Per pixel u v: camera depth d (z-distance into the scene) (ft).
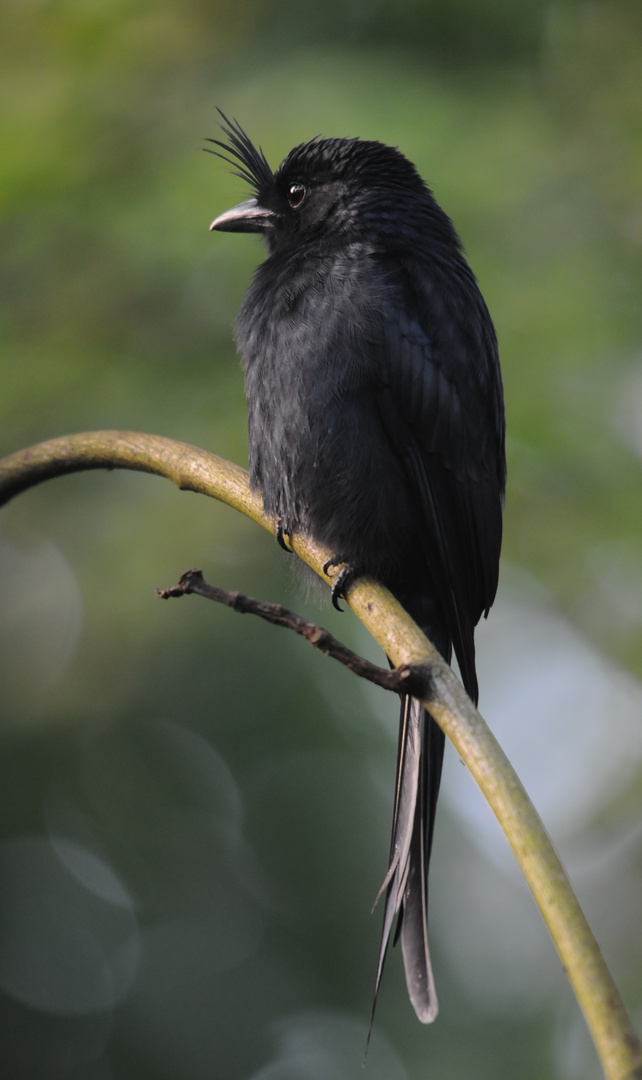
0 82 38.88
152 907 38.45
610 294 36.45
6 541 38.91
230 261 35.17
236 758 38.96
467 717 14.58
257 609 15.55
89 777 38.91
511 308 35.42
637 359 36.09
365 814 39.37
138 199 36.83
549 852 12.92
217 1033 37.29
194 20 39.99
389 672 15.10
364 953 38.65
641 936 38.93
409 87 37.88
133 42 39.37
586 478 34.96
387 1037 38.14
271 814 39.09
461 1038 39.11
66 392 35.65
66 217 36.50
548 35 41.32
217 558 38.24
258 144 36.09
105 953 38.04
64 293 36.68
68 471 20.86
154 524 37.93
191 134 37.81
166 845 38.70
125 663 39.24
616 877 40.06
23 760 38.91
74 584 38.22
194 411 35.55
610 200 38.11
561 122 40.06
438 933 41.50
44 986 38.22
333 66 38.32
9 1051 37.47
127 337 36.68
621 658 37.45
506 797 13.58
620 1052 11.35
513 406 34.37
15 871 38.27
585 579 36.50
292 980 38.11
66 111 38.04
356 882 38.88
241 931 38.40
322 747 39.37
